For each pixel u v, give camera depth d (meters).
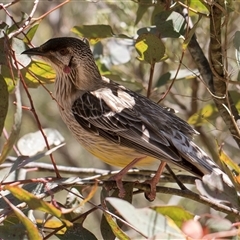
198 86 13.33
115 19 13.73
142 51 10.05
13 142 7.61
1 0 15.66
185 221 6.80
